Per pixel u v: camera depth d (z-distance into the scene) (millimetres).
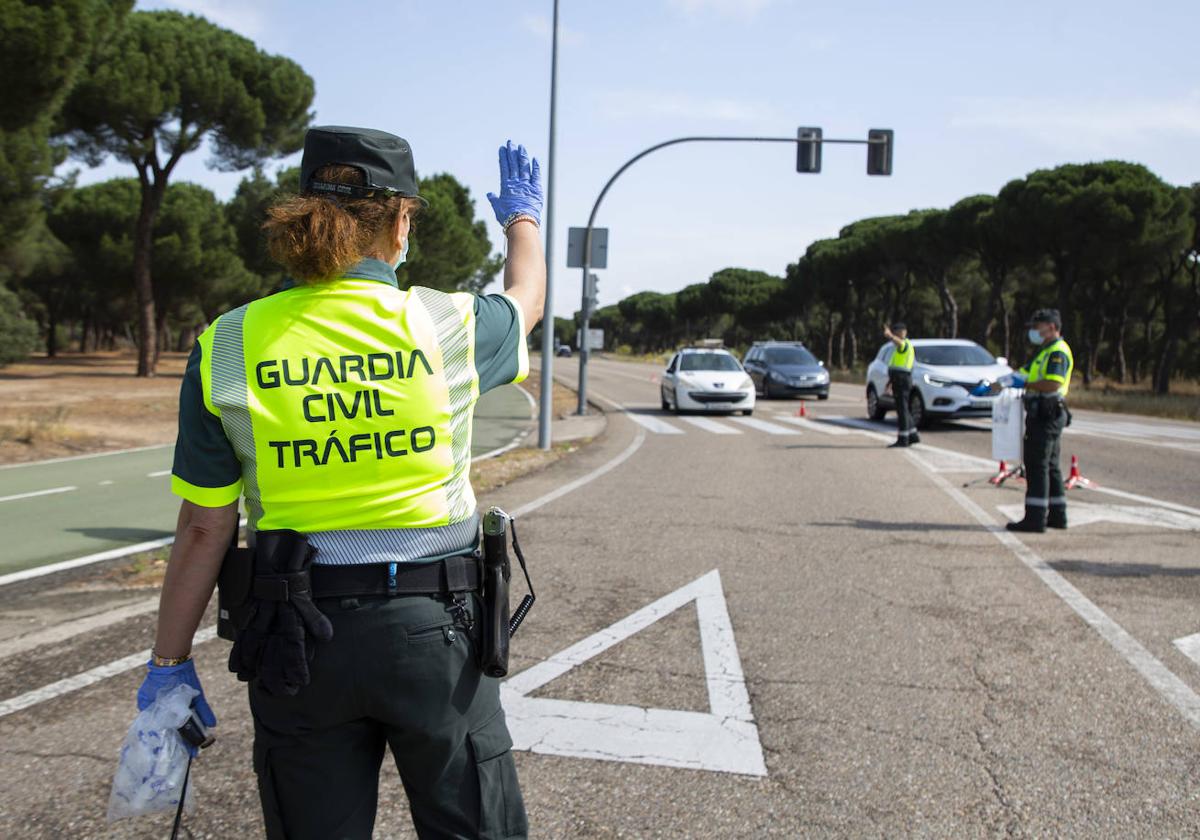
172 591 1753
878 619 5523
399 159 1842
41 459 14250
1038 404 8102
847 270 55375
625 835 3123
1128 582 6395
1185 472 11984
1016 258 39719
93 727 3977
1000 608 5754
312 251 1708
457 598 1782
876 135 21109
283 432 1691
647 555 7191
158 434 17953
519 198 2211
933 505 9492
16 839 3078
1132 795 3396
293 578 1670
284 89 32844
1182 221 33781
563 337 157500
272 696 1712
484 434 17656
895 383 15102
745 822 3209
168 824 3172
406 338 1768
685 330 112812
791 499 9820
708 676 4574
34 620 5555
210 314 59594
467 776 1836
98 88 28000
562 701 4266
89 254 49031
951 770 3596
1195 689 4414
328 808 1752
